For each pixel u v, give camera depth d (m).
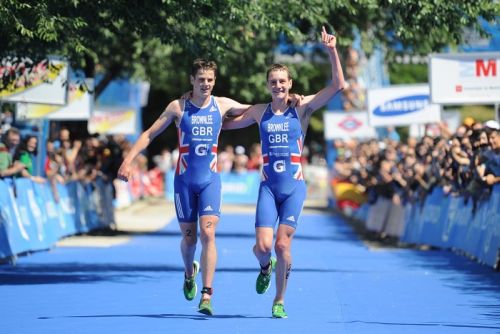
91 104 35.00
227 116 16.20
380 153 40.34
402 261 27.83
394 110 38.28
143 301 18.36
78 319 15.91
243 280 22.36
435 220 32.34
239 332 14.49
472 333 14.50
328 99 15.65
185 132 15.93
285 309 17.23
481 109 75.19
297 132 15.62
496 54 28.31
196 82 15.84
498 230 24.42
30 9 20.05
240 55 40.47
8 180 27.02
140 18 22.84
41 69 27.58
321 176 86.94
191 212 16.02
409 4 25.30
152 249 31.94
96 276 23.00
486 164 25.58
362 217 48.53
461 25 26.45
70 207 35.84
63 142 36.38
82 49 21.44
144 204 65.25
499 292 19.83
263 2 26.41
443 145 31.52
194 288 16.48
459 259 28.14
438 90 28.53
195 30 24.73
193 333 14.39
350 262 27.64
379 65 52.56
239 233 42.22
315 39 31.84
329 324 15.35
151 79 47.91
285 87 15.59
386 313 16.73
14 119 35.22
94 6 22.09
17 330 14.72
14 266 25.33
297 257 29.55
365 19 35.06
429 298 18.88
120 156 41.22
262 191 15.70
